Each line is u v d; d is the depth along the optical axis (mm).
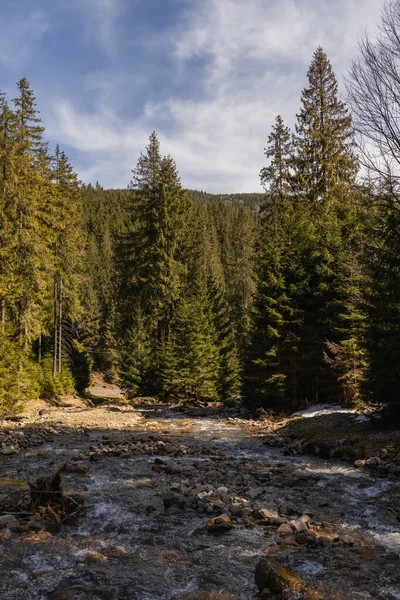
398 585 5840
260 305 26359
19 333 31984
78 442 17484
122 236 42656
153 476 12188
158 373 36719
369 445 14031
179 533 8008
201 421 24328
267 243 28734
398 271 15516
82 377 46719
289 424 20422
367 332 16609
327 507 9484
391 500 9781
